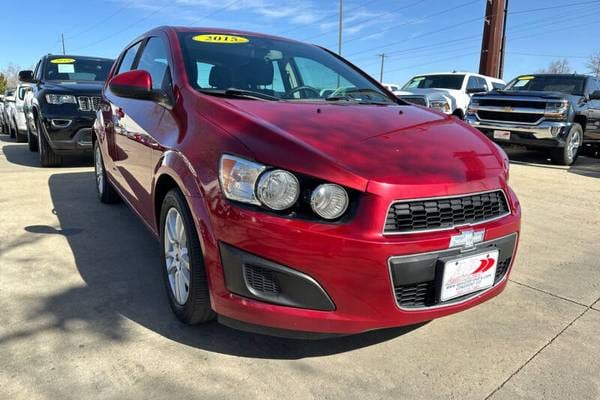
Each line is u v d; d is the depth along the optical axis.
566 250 4.16
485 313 3.00
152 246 3.92
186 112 2.72
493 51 17.61
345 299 2.10
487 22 17.55
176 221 2.68
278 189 2.08
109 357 2.39
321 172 2.09
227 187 2.19
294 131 2.29
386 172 2.14
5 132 14.92
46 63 8.21
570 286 3.42
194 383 2.22
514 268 3.74
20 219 4.57
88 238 4.07
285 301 2.11
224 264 2.20
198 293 2.41
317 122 2.48
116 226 4.41
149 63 3.70
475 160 2.47
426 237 2.15
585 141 9.99
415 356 2.51
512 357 2.52
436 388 2.25
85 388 2.15
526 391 2.25
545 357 2.53
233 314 2.22
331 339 2.64
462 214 2.29
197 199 2.31
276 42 3.75
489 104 9.23
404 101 3.58
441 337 2.70
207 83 3.00
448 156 2.41
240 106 2.59
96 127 4.96
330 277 2.07
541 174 7.74
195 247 2.39
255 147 2.19
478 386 2.28
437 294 2.23
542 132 8.56
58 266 3.47
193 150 2.45
